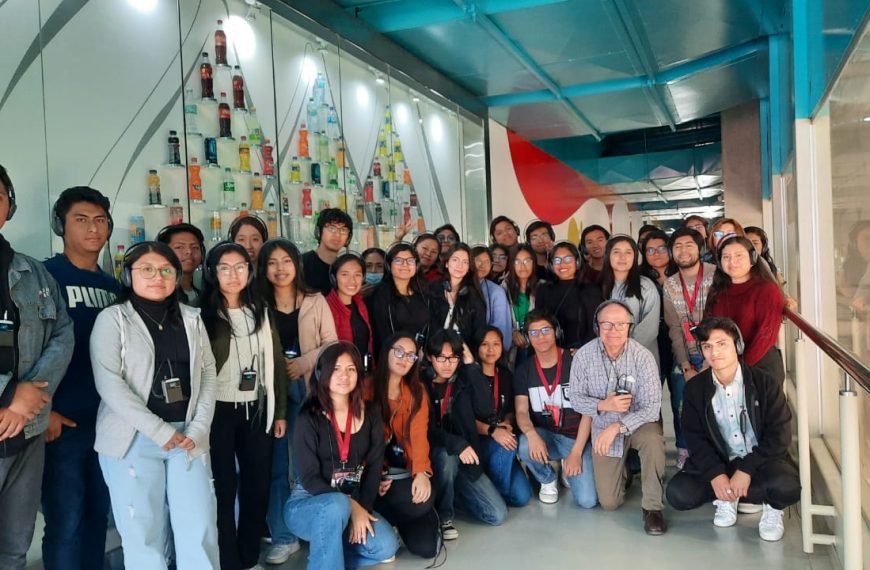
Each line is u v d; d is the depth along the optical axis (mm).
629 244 4223
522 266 4738
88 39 3416
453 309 4242
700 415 3383
